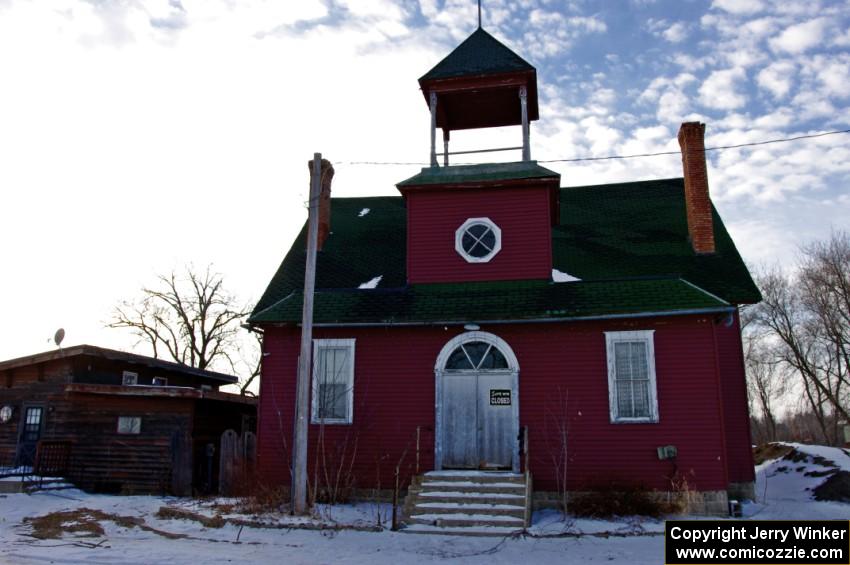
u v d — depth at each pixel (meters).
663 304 16.84
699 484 16.03
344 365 18.56
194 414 20.62
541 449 17.03
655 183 27.48
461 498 15.31
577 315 17.11
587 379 17.22
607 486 16.34
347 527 14.07
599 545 12.72
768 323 49.66
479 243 19.78
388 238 25.56
